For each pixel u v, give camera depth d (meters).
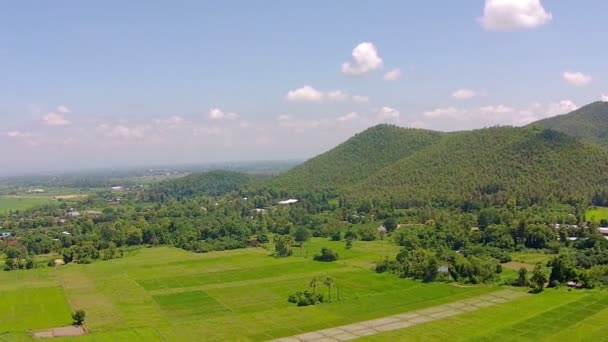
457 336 156.75
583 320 165.50
